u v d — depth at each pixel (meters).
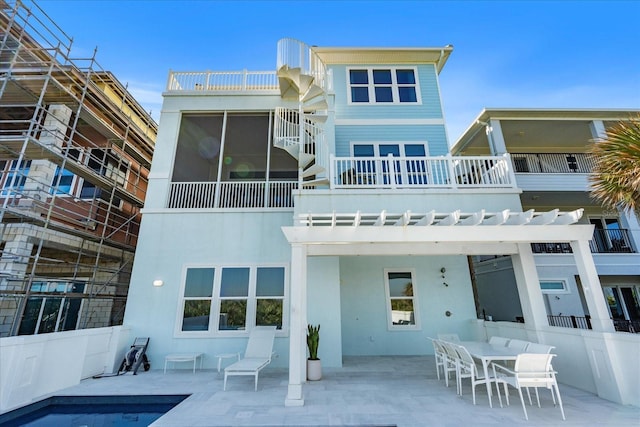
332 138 8.55
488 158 6.96
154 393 4.98
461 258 8.91
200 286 7.32
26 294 6.32
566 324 9.45
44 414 4.64
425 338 8.39
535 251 10.91
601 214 12.03
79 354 5.63
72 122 9.01
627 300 10.98
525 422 3.69
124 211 10.17
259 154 9.70
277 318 7.16
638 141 4.50
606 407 4.21
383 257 8.96
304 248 6.23
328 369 6.68
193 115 8.78
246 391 5.09
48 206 7.46
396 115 10.16
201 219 7.73
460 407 4.25
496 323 7.35
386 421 3.78
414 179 9.27
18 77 7.09
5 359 4.28
